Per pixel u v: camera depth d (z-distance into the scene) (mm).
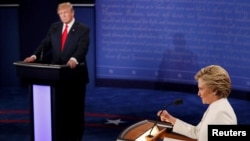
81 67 3740
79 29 4031
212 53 6695
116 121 5500
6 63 7508
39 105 3660
